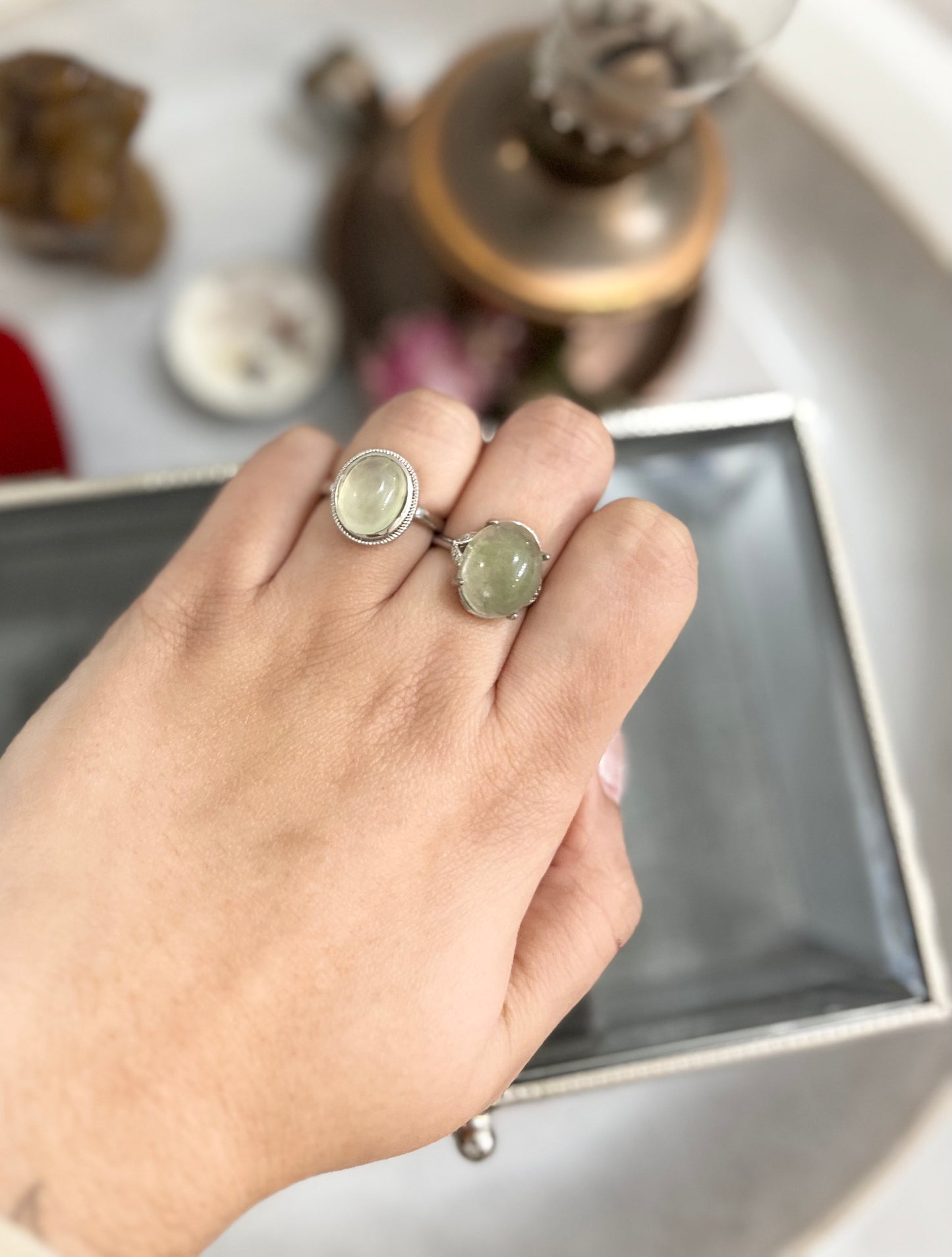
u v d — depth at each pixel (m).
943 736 0.30
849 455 0.32
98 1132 0.14
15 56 0.26
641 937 0.21
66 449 0.31
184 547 0.17
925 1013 0.20
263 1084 0.14
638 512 0.16
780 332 0.33
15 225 0.29
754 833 0.21
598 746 0.16
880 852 0.21
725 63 0.24
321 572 0.17
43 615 0.22
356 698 0.16
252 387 0.32
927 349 0.32
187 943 0.15
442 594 0.16
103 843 0.15
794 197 0.33
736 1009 0.20
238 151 0.33
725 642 0.22
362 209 0.33
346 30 0.33
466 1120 0.15
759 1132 0.27
